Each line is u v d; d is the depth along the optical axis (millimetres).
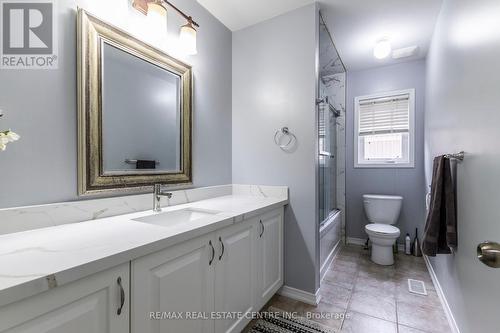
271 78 2104
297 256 1976
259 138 2164
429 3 1927
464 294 1350
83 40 1146
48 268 650
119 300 792
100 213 1223
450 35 1696
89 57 1172
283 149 2045
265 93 2135
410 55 2834
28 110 997
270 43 2109
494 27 988
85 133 1153
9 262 688
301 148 1969
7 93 949
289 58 2018
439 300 1925
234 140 2301
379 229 2666
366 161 3311
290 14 2014
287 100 2025
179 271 1020
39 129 1024
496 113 961
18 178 965
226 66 2242
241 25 2217
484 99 1083
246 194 2211
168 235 956
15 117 964
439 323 1651
